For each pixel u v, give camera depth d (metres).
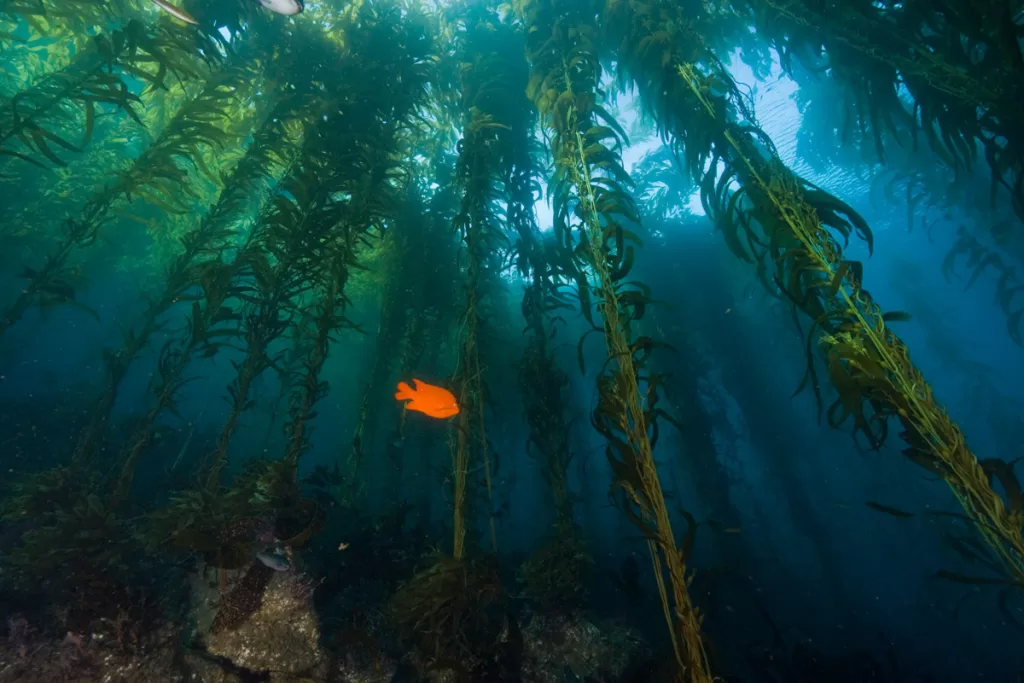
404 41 2.77
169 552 1.75
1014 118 1.67
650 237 5.24
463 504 1.71
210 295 1.84
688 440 3.80
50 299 1.83
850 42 2.02
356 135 2.30
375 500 3.35
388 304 3.40
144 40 1.73
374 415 3.10
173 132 2.01
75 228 1.92
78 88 1.62
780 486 5.19
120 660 1.43
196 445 3.44
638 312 1.32
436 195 3.64
